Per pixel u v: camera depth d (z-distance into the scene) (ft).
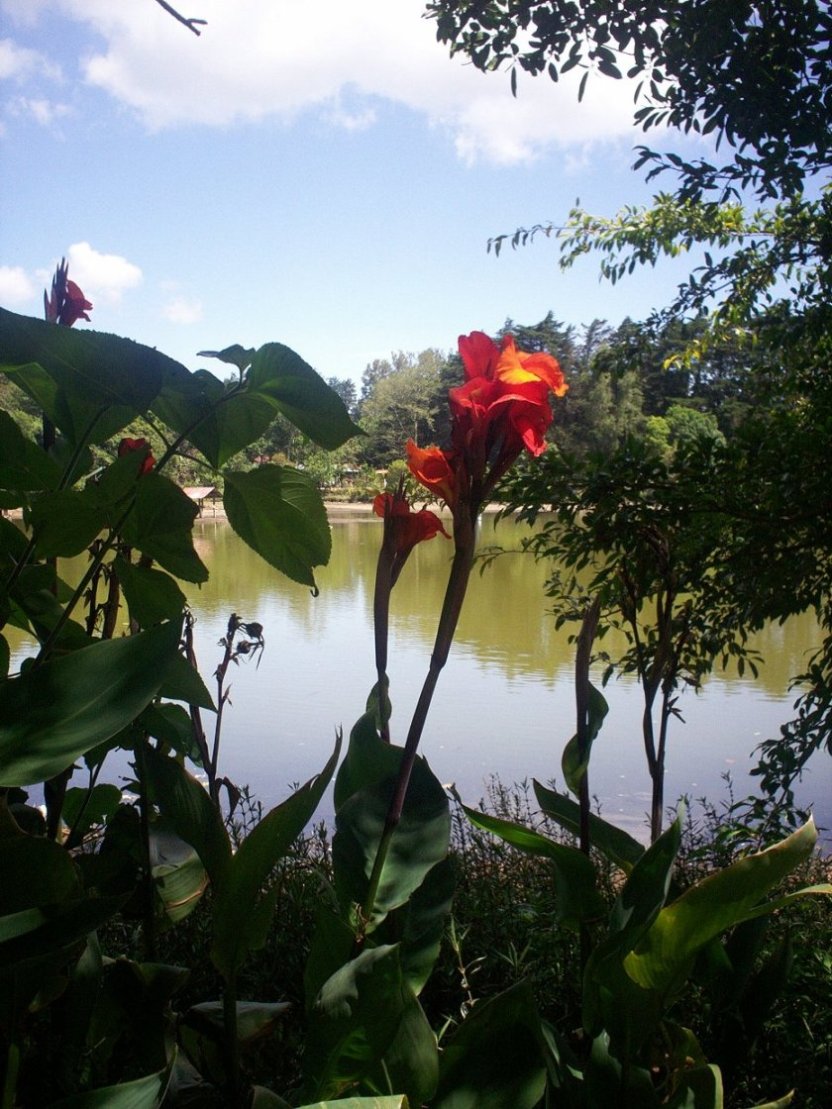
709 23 9.42
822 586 10.91
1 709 3.47
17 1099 4.01
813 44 9.32
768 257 12.95
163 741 5.52
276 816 3.71
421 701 3.99
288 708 23.16
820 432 10.01
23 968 3.47
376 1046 3.55
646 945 3.82
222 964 3.99
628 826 14.55
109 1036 4.42
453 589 3.89
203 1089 4.25
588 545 10.19
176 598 4.75
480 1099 3.73
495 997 3.81
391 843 4.39
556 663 29.55
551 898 8.00
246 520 4.82
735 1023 4.95
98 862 4.87
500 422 3.82
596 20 10.39
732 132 9.93
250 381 4.33
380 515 4.43
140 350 4.07
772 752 10.89
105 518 4.33
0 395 15.44
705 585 10.55
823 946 7.05
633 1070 4.14
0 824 3.44
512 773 17.84
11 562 4.70
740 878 3.62
